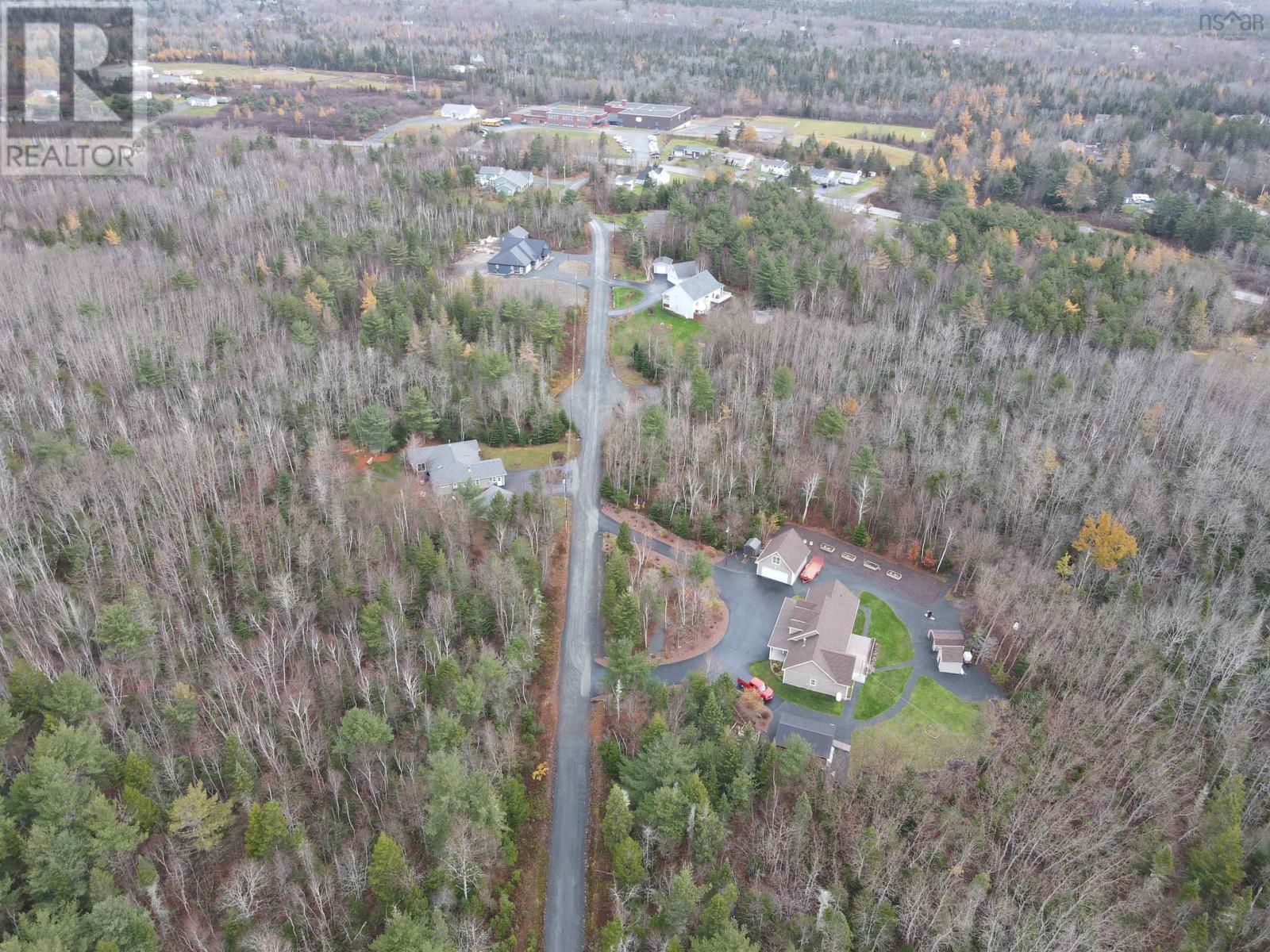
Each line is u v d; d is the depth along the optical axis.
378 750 78.44
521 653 87.44
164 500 107.31
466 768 73.94
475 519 110.25
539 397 134.62
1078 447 122.69
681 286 169.12
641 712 85.75
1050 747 82.25
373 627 86.69
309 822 75.69
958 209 198.50
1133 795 78.50
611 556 102.94
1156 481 114.62
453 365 140.38
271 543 103.06
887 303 160.50
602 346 160.12
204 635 92.19
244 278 161.12
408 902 65.25
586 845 76.88
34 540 100.81
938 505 110.25
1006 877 70.94
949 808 76.06
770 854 71.31
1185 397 131.25
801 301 164.62
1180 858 73.81
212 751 78.69
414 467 122.56
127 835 67.56
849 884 70.06
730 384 137.25
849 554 113.62
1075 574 103.12
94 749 71.69
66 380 131.62
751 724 83.19
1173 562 104.31
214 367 133.00
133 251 171.50
